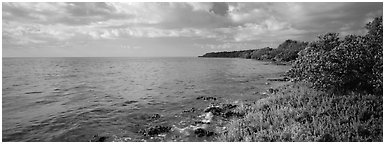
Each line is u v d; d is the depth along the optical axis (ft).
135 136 32.50
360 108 32.78
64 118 40.73
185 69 162.71
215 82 85.20
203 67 183.62
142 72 139.64
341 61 41.78
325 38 49.03
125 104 50.52
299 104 39.45
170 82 86.89
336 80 41.70
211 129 34.45
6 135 33.42
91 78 104.27
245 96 58.03
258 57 405.39
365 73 41.16
